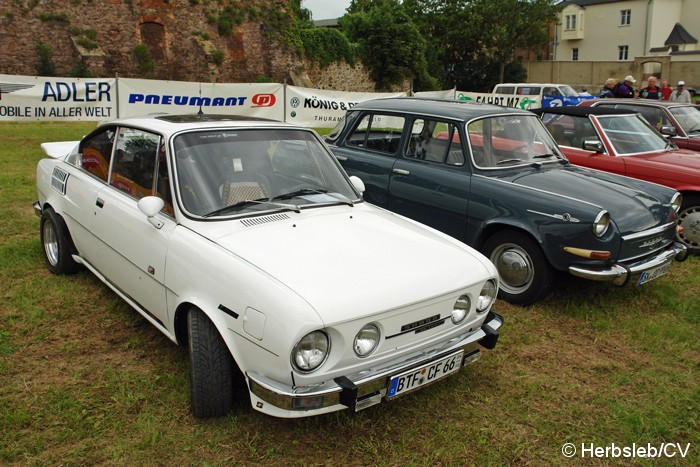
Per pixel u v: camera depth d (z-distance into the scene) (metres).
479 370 4.07
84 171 4.72
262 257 3.09
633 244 4.94
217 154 3.77
